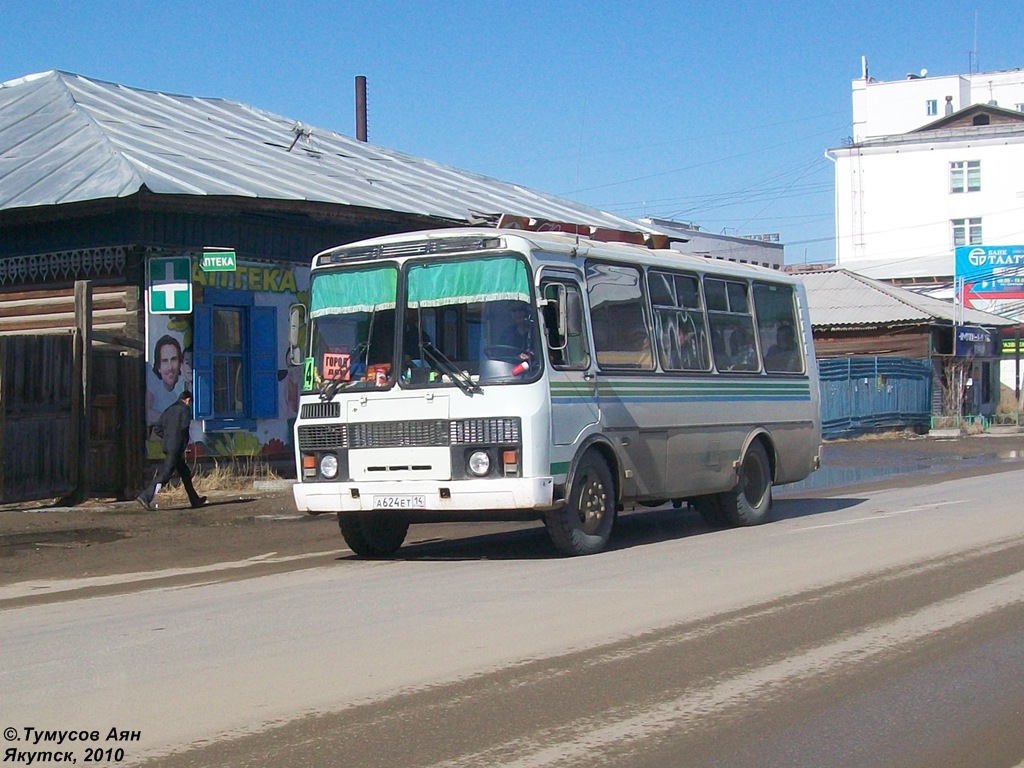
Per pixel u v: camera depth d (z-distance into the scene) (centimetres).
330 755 547
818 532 1354
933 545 1204
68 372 1578
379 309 1163
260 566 1191
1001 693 653
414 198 2317
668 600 916
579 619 845
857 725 595
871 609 874
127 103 2370
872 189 7625
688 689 658
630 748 557
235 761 539
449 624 834
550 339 1126
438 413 1116
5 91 2336
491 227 1333
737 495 1446
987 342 4550
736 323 1466
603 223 2922
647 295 1297
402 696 646
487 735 577
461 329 1127
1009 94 8500
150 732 584
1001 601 901
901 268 7181
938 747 562
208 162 1998
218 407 1859
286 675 695
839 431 3688
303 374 1200
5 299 1848
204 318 1820
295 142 2458
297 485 1188
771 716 609
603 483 1209
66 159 1867
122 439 1677
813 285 4844
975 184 7406
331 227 2038
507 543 1359
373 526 1233
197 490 1759
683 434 1330
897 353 4428
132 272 1728
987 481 2078
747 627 814
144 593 1030
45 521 1469
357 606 918
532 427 1092
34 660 747
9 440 1496
